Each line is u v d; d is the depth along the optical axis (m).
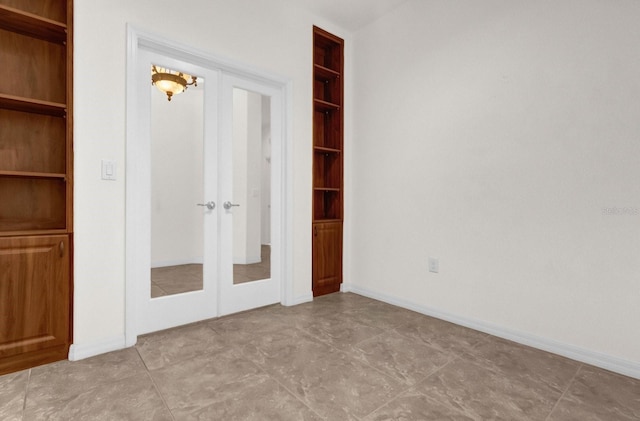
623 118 1.79
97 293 1.95
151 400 1.49
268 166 3.10
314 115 3.31
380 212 3.10
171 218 2.85
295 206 2.94
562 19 1.99
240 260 3.33
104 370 1.75
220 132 2.57
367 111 3.22
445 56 2.59
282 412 1.41
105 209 1.96
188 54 2.31
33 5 1.89
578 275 1.95
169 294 2.38
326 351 2.01
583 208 1.93
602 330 1.86
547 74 2.06
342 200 3.34
